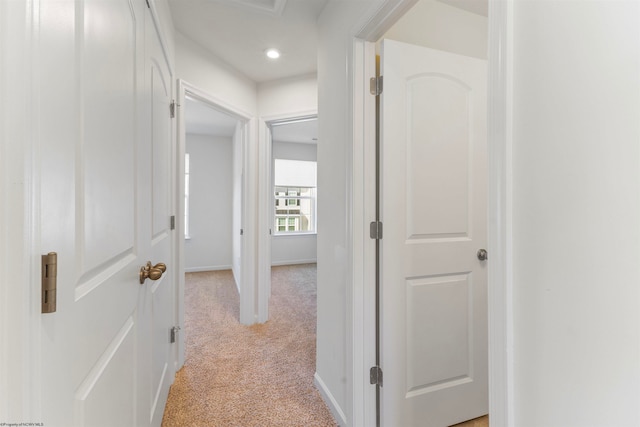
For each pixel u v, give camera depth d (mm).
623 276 466
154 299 1338
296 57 2352
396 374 1395
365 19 1269
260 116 2811
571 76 526
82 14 603
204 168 5176
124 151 878
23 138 412
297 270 5285
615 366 477
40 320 450
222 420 1546
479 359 1559
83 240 612
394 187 1380
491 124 666
